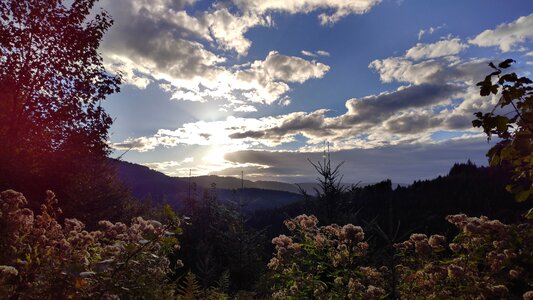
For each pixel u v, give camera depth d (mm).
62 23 14672
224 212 27047
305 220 7746
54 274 3479
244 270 21422
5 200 4012
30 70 14273
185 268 19703
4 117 13438
